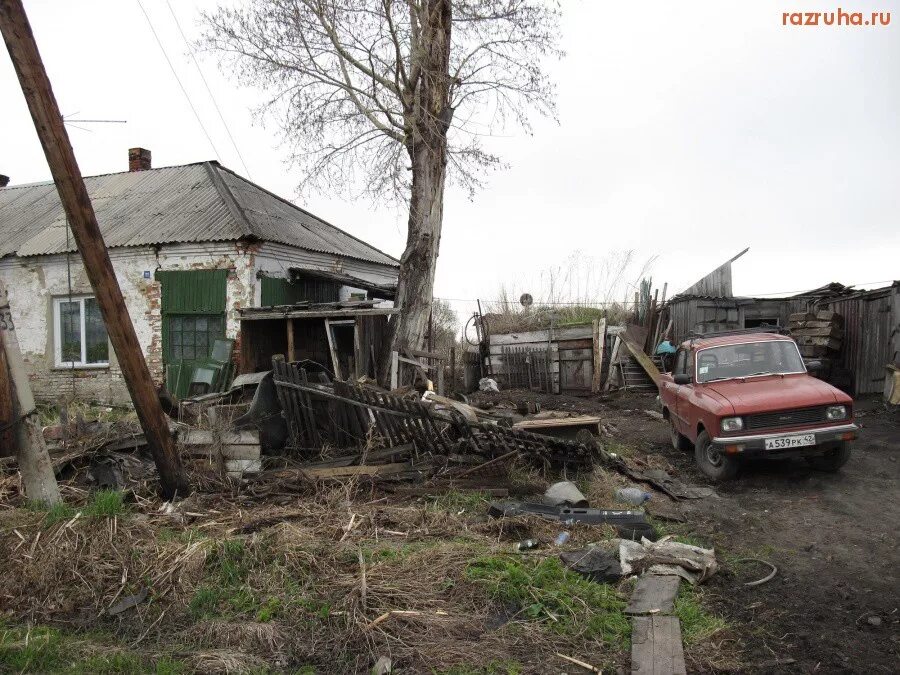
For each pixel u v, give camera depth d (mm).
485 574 4590
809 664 3670
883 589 4656
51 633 4109
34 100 5684
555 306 22359
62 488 6691
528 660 3719
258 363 12445
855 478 7758
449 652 3773
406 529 5676
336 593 4391
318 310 11484
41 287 14625
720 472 7879
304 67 13000
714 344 9227
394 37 12625
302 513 5891
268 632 4020
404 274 13383
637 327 19766
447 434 7641
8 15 5551
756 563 5238
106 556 4961
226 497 6555
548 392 19703
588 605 4301
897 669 3588
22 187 19125
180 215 14391
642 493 7047
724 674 3596
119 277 13836
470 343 22312
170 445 6508
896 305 13125
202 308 13258
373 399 7637
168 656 3852
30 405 6121
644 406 16281
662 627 4004
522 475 7281
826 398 7496
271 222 15055
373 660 3736
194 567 4777
